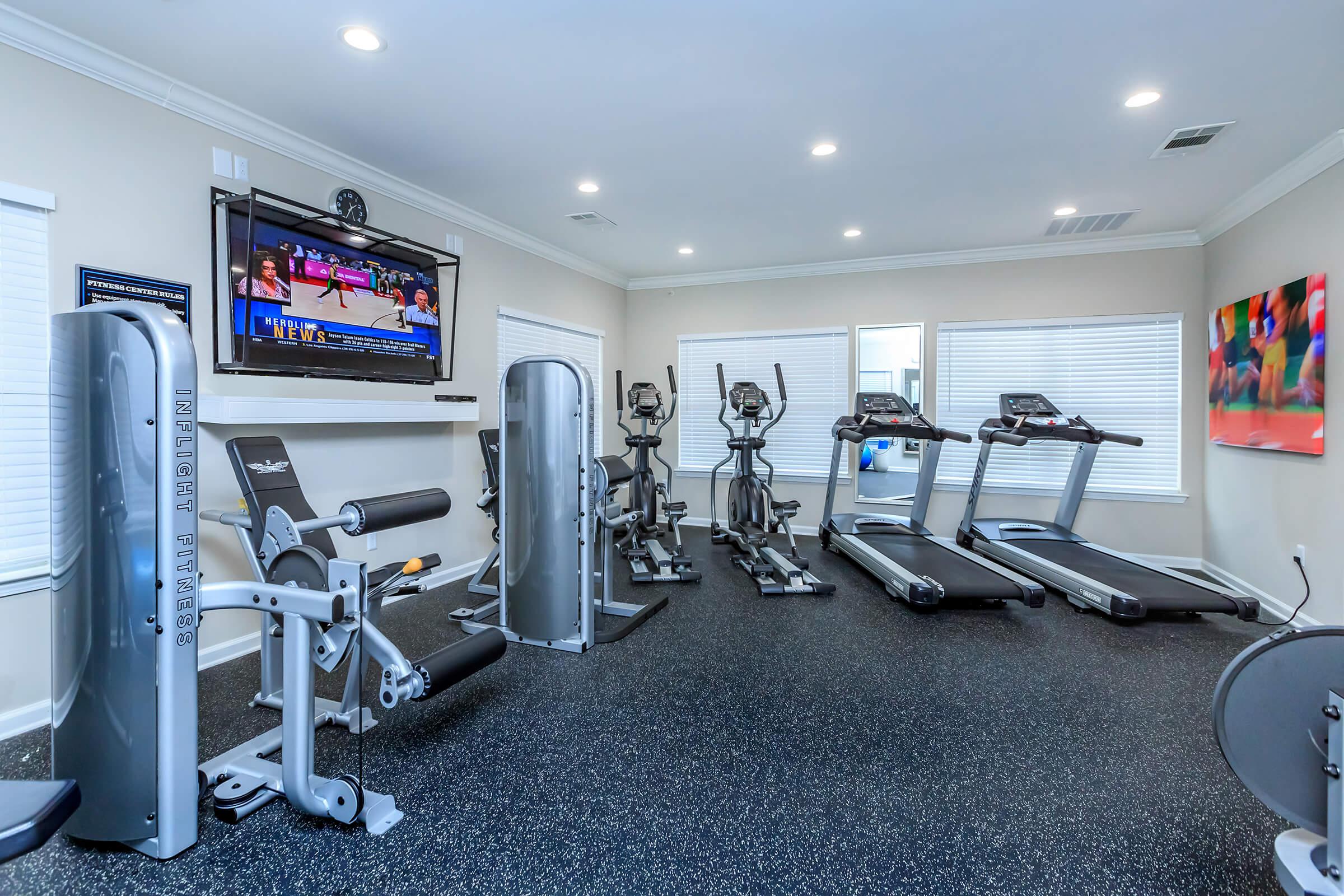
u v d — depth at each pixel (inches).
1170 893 57.1
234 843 63.7
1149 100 105.6
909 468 318.3
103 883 58.2
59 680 61.5
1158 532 183.9
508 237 177.8
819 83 101.0
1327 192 122.0
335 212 129.0
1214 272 170.2
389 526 93.8
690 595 154.4
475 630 125.4
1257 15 82.7
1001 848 63.3
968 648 119.0
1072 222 170.1
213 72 97.7
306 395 124.0
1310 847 52.5
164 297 101.6
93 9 81.7
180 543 59.5
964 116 112.1
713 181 142.9
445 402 151.9
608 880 58.8
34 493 88.7
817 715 92.3
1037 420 173.3
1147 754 81.6
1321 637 51.4
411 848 63.1
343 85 101.8
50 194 87.8
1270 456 142.9
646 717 91.7
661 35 88.1
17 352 86.2
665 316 242.2
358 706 87.0
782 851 62.9
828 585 154.7
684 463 242.5
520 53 92.7
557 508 116.3
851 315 215.6
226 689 99.8
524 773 77.0
